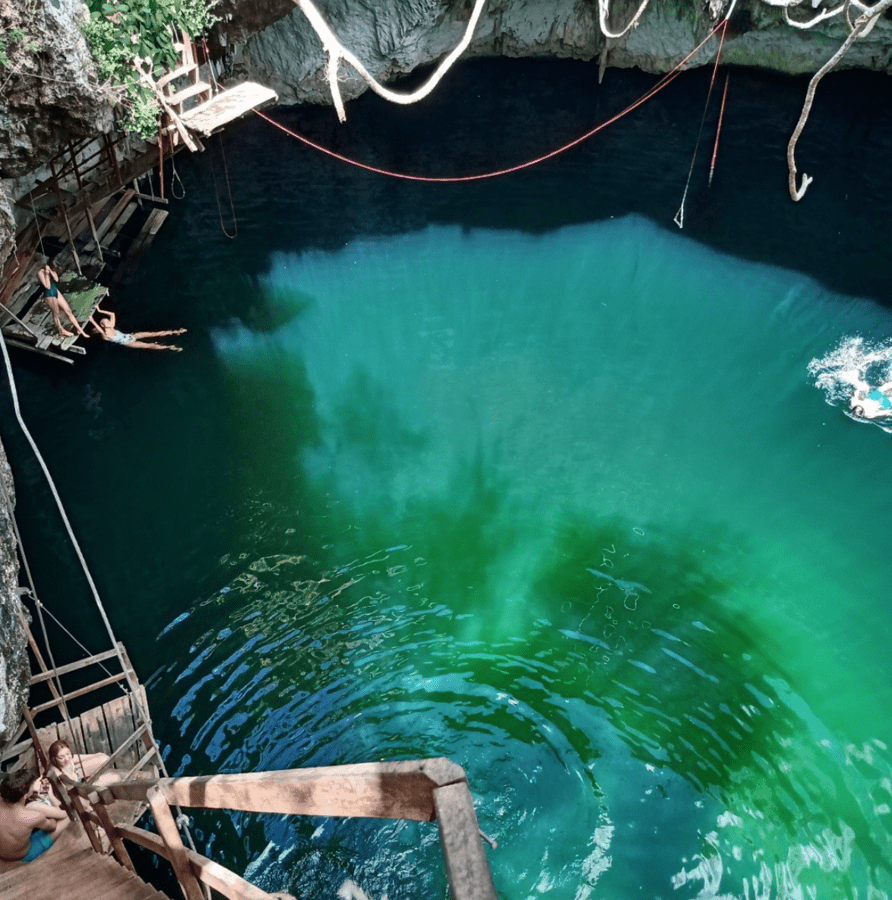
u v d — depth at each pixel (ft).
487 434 54.90
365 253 68.80
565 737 39.96
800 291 65.67
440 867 35.12
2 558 28.50
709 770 38.55
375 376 58.65
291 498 50.49
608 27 88.28
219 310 62.85
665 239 70.59
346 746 39.75
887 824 36.40
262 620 44.55
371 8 81.82
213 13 61.46
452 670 42.65
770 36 86.63
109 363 58.18
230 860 35.17
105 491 50.42
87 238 64.85
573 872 35.37
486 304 64.80
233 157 78.64
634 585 46.55
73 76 39.70
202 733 39.99
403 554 47.96
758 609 45.32
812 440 54.70
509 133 82.64
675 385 58.44
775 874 34.86
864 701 41.22
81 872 22.22
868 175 76.89
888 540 48.75
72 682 41.29
